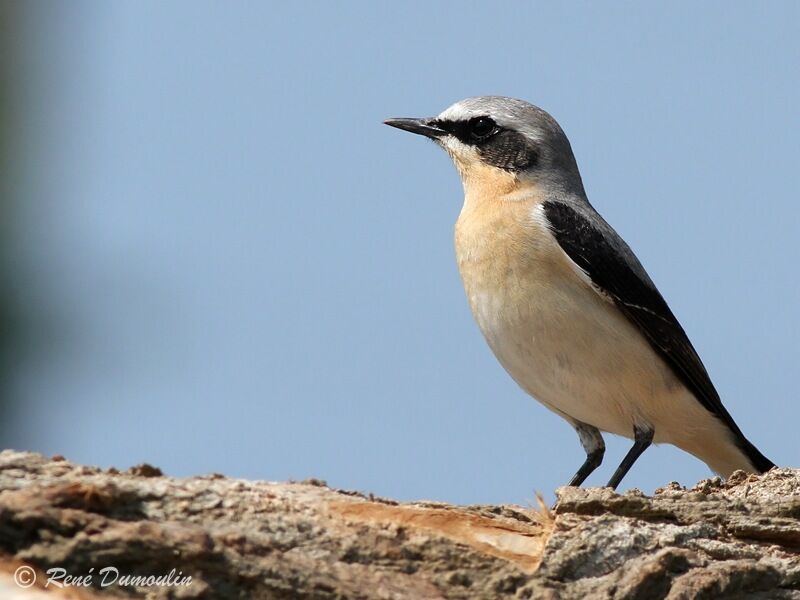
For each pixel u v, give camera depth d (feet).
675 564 36.73
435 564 35.22
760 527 38.58
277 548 33.65
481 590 35.24
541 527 37.19
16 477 33.17
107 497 32.04
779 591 37.65
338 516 35.06
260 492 35.01
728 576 36.73
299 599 32.53
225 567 31.89
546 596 35.32
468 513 36.63
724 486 43.06
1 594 28.99
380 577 34.30
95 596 30.30
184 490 33.99
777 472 42.16
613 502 37.55
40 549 30.55
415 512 35.96
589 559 36.37
